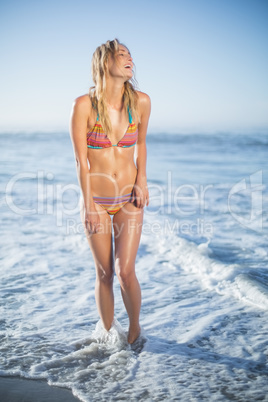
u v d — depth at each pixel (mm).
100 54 2539
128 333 2904
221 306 3652
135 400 2271
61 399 2299
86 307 3646
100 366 2645
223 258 4977
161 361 2701
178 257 5090
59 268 4758
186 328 3221
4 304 3713
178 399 2279
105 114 2553
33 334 3104
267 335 3066
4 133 32438
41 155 17453
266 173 12023
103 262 2754
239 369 2600
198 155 17469
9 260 5027
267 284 4023
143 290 4102
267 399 2271
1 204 8289
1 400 2291
